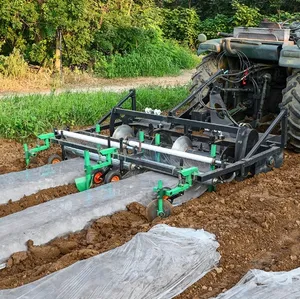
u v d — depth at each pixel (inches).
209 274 149.5
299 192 209.5
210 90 270.7
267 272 144.3
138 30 681.0
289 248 166.2
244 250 163.5
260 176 223.9
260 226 176.2
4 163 258.7
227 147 221.3
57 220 171.5
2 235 161.9
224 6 953.5
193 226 173.3
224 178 212.5
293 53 249.3
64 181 215.3
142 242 155.1
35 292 130.6
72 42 590.9
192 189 205.9
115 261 144.3
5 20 546.3
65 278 136.6
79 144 229.9
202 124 224.7
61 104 358.0
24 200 199.6
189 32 871.1
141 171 223.0
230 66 292.8
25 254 158.2
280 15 808.3
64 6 547.8
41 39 569.9
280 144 233.9
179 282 141.7
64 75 578.2
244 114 295.3
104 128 264.5
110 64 623.5
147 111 252.8
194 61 749.9
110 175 215.2
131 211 186.7
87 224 177.6
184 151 226.1
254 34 277.7
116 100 384.2
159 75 649.0
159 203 185.3
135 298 131.7
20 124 316.8
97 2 641.6
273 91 294.4
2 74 552.1
